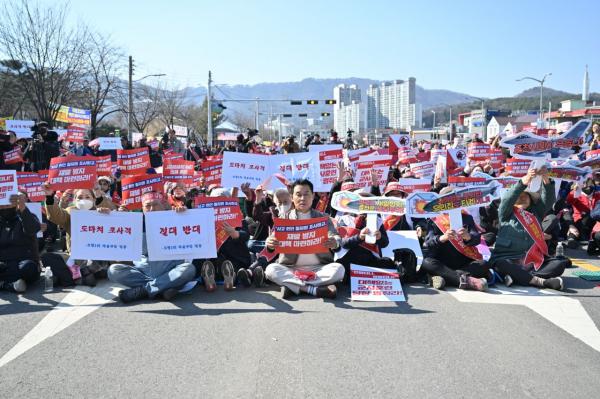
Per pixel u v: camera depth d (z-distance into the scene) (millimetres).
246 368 4320
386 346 4746
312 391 3926
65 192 8242
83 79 34781
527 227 6871
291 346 4770
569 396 3826
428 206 6523
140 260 6660
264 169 9469
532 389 3928
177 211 6426
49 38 30141
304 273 6457
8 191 6766
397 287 6445
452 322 5371
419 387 3967
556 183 8594
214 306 6023
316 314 5688
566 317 5516
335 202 6746
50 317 5652
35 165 13250
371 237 6559
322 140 22625
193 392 3936
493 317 5523
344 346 4758
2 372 4301
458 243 6652
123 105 45438
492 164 13094
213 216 6461
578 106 73188
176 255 6395
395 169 13922
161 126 61500
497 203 8805
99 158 12484
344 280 6941
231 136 41125
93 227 6410
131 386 4039
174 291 6266
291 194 7195
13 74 32656
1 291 6719
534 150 8719
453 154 14188
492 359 4453
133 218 6414
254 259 7441
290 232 6414
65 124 39438
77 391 3967
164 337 5027
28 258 6969
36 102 32312
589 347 4707
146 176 8500
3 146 12703
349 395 3859
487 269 6703
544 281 6605
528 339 4895
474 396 3830
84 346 4828
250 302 6180
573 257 8625
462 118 99188
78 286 6961
